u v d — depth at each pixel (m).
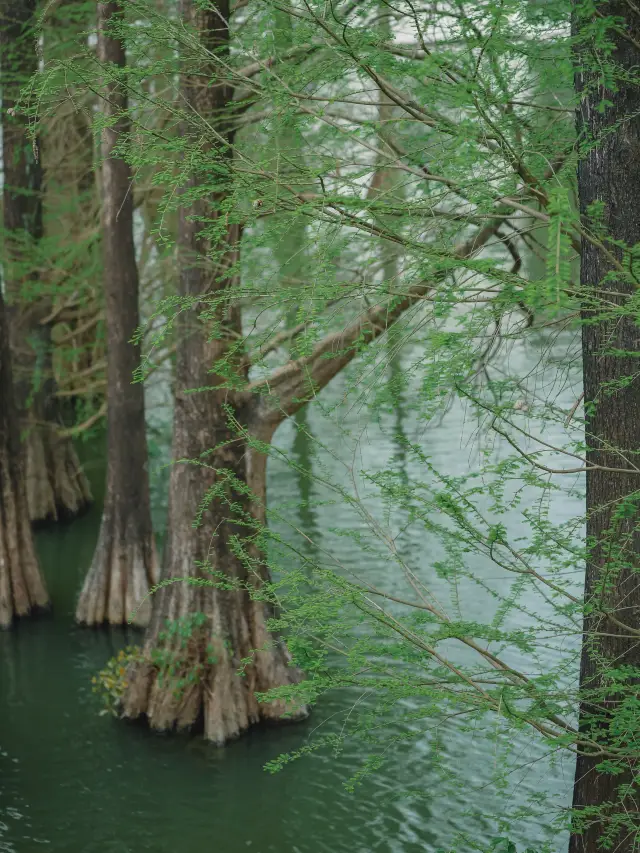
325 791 11.04
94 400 27.17
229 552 12.34
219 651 12.32
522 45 5.23
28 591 17.14
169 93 9.29
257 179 5.21
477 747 11.50
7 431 17.16
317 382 11.32
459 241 5.84
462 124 4.32
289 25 5.50
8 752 12.29
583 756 5.96
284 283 6.07
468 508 5.23
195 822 10.67
